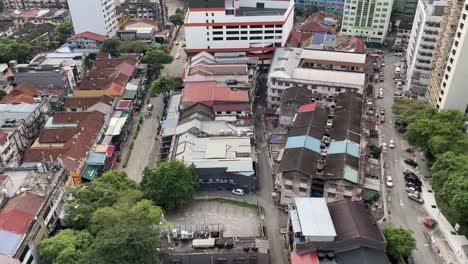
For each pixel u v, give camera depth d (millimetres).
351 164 88625
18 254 61125
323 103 125750
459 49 103438
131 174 102062
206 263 72438
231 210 89875
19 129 105188
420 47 133500
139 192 80188
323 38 173625
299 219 73062
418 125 101125
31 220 65938
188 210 89812
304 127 103938
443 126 97812
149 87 140875
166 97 137875
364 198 89812
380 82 152000
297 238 71500
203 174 93750
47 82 133375
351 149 94375
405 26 180375
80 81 139500
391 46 187875
